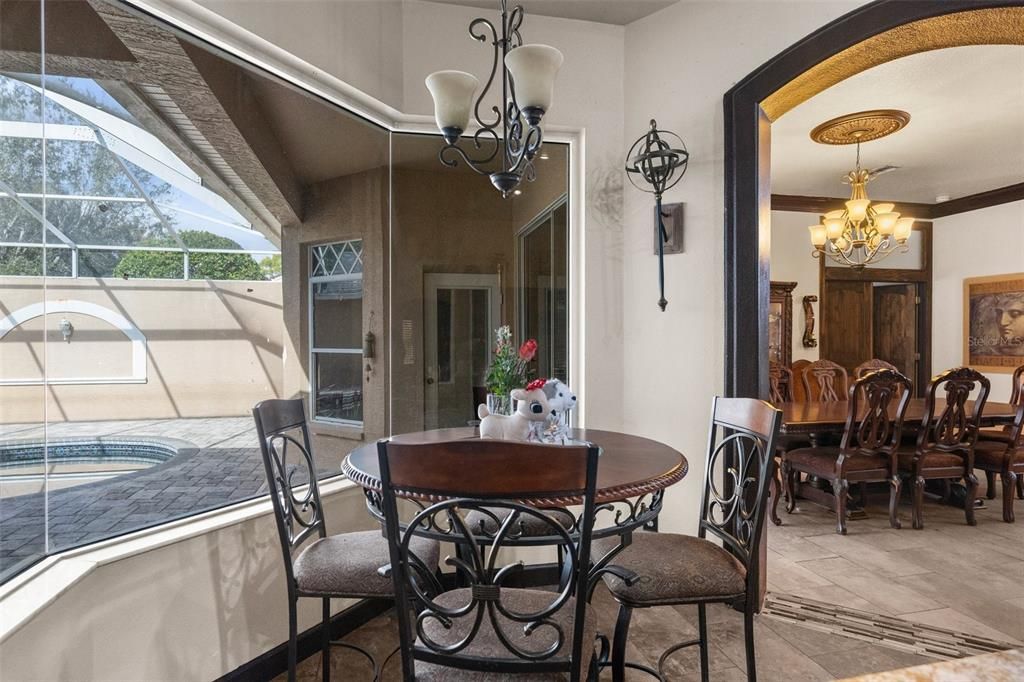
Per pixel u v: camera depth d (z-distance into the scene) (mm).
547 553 2793
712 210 2572
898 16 2100
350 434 2619
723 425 1941
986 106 3686
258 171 2217
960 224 6109
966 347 6047
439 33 2658
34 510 1514
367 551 1724
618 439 2033
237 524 1920
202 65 1977
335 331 2527
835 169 5055
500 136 2787
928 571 2914
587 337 2785
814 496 4051
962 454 3742
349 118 2555
